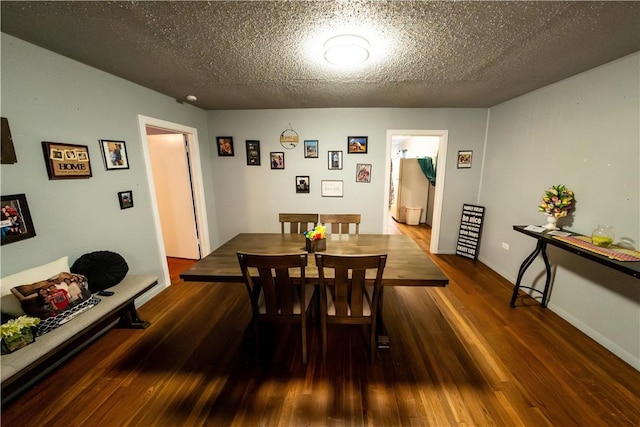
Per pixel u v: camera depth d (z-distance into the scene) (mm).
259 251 2098
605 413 1358
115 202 2197
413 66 1969
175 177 3516
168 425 1316
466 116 3391
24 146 1544
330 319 1646
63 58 1756
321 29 1455
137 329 2109
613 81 1809
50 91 1682
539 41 1575
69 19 1335
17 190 1516
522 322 2158
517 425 1307
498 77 2191
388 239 2416
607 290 1823
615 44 1583
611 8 1236
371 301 1671
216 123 3586
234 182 3760
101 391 1516
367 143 3514
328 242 2324
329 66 1972
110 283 1875
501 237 3086
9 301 1397
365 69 2029
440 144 3531
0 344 1228
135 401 1452
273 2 1210
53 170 1689
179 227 3699
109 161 2123
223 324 2184
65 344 1411
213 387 1544
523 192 2723
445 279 1574
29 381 1540
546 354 1788
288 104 3217
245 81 2322
